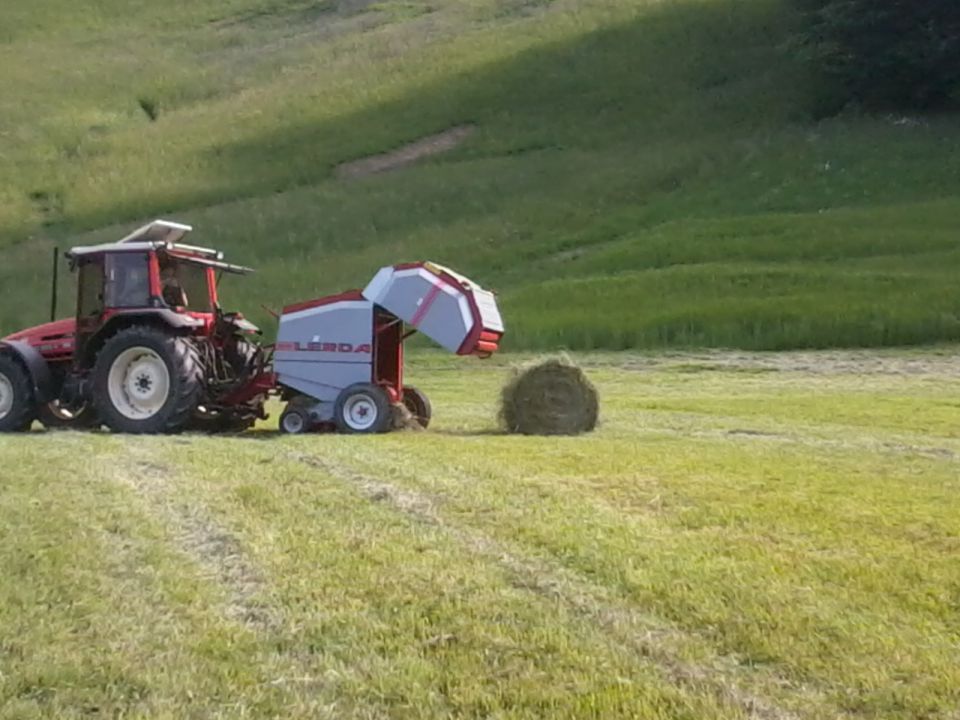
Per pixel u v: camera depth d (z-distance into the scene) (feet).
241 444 32.83
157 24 235.61
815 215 107.86
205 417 40.04
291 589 18.51
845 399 52.16
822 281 86.38
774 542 20.52
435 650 16.19
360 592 18.31
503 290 97.04
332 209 131.85
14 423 39.70
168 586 18.79
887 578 18.40
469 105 166.09
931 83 144.15
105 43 223.92
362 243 119.96
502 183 134.82
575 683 15.08
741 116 151.64
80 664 15.96
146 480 26.63
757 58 167.84
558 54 179.11
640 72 169.78
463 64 181.47
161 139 166.50
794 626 16.60
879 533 21.08
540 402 38.91
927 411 46.52
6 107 181.98
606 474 26.71
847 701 14.65
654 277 92.68
